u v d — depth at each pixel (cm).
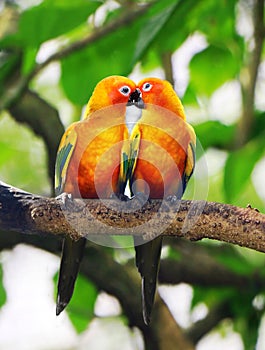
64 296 815
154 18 1048
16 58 1177
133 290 1316
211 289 1367
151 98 895
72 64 1196
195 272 1320
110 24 1135
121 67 1175
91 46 1173
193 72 1396
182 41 1229
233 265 1327
